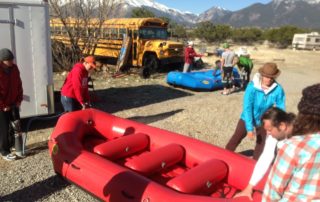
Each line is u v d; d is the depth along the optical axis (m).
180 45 16.92
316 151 2.13
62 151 4.93
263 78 4.83
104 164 4.41
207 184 4.24
